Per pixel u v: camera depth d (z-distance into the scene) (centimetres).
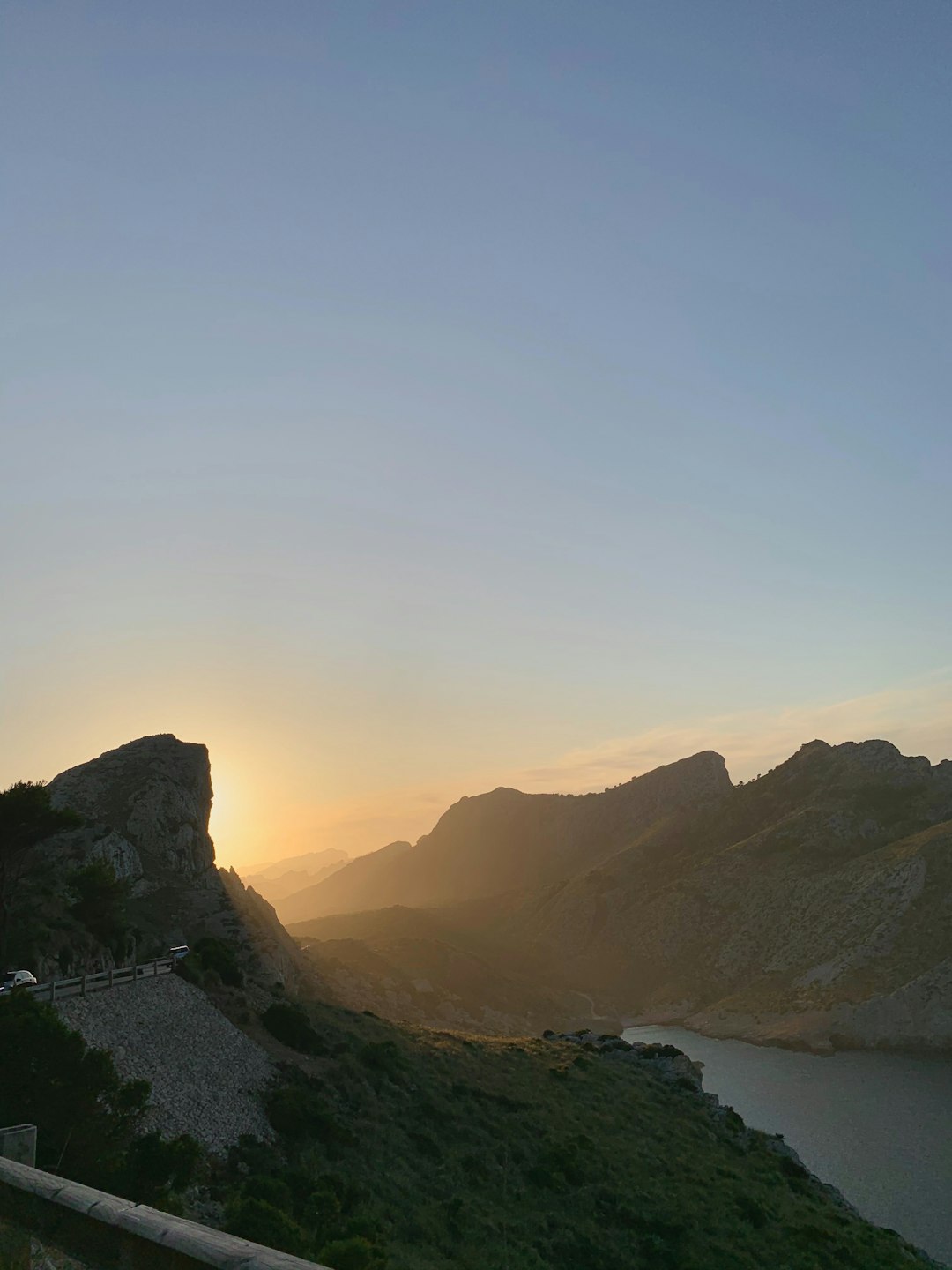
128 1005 4259
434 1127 4841
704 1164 5722
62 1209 576
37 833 5391
